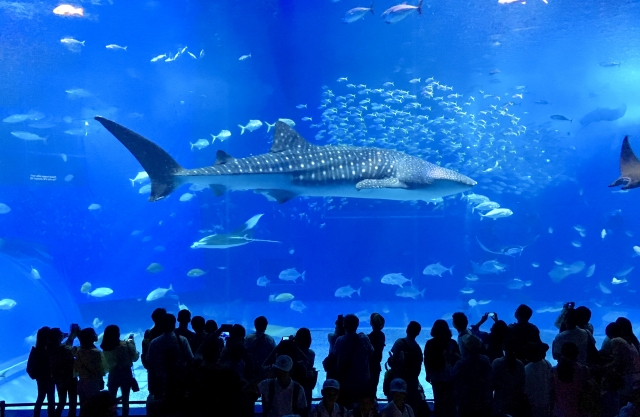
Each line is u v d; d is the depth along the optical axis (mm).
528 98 35312
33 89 29344
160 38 30797
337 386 4852
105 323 23500
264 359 6387
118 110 31094
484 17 24734
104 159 27203
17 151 24172
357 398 5805
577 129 36719
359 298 32469
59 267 24297
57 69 29703
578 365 5445
